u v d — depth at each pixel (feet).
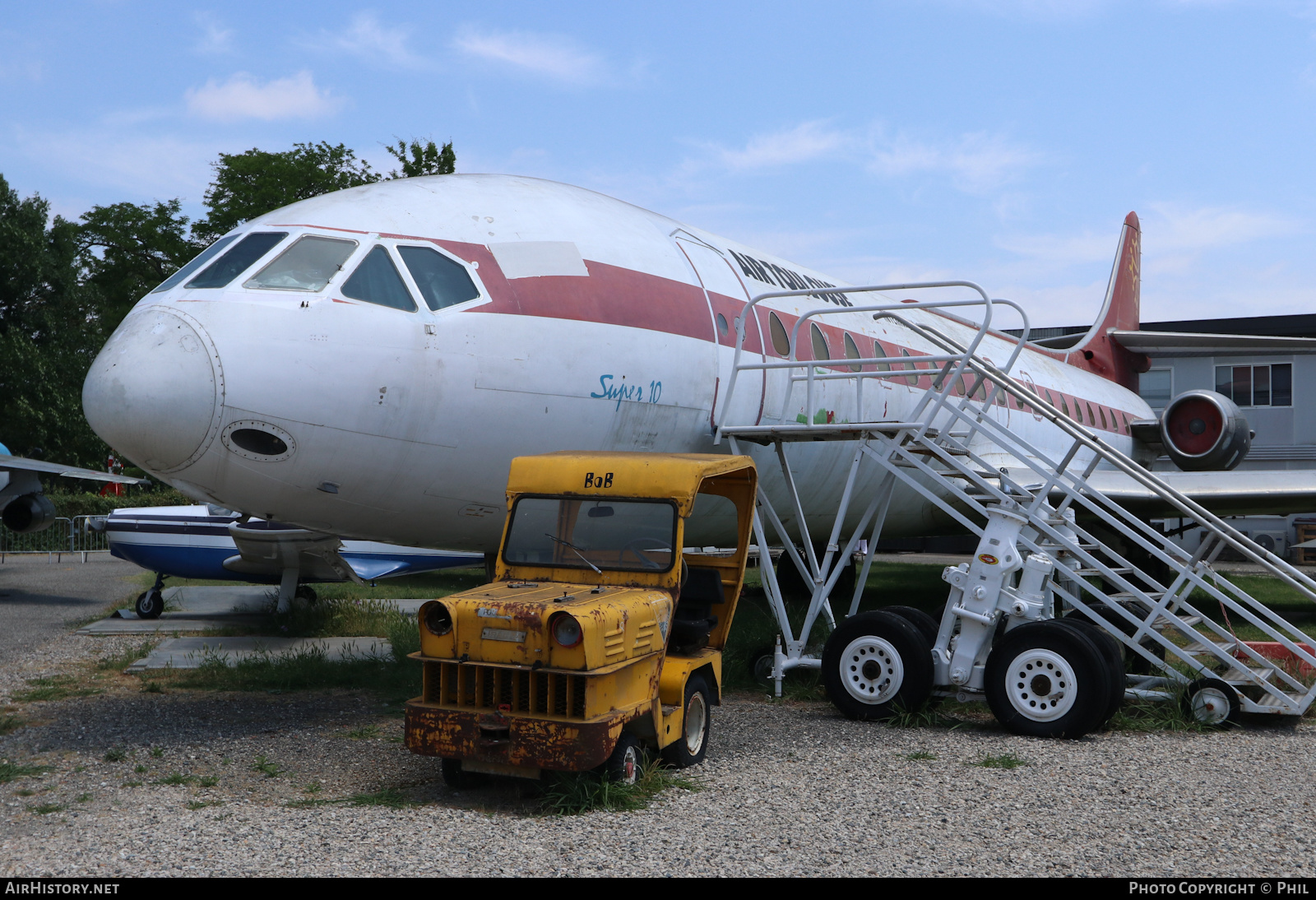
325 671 28.53
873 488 35.24
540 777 15.53
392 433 20.79
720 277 29.07
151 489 112.37
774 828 14.10
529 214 24.91
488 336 22.04
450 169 84.89
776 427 26.21
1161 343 68.03
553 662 15.07
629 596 16.58
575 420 23.36
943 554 104.37
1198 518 24.07
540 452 23.02
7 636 37.63
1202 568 24.48
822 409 31.42
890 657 22.63
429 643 16.07
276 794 16.37
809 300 33.09
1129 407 65.41
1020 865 12.51
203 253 22.12
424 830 13.94
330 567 42.01
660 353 25.17
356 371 20.25
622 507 18.15
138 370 19.03
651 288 25.86
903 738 20.99
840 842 13.44
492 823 14.30
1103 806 15.38
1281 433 89.86
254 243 21.66
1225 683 22.06
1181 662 29.37
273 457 19.95
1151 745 20.30
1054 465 26.03
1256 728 22.16
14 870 12.28
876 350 35.81
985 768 18.16
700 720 18.72
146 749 19.74
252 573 43.27
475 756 15.25
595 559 18.19
